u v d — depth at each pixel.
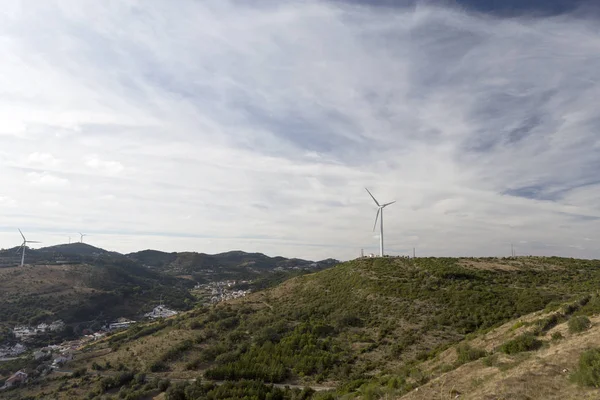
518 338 31.14
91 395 62.53
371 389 31.88
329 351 61.09
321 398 40.62
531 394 19.19
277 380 54.56
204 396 50.41
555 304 45.75
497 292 70.69
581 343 25.25
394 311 71.12
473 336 44.59
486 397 20.12
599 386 17.83
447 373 28.61
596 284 71.25
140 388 60.00
